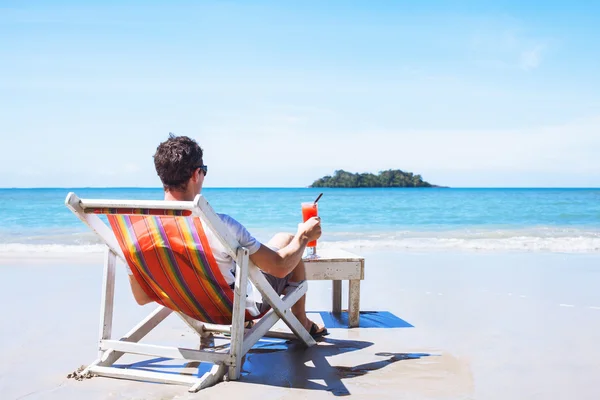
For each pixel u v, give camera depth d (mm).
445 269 6641
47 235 12367
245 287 2654
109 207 2453
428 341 3488
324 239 12141
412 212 24891
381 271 6496
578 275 6145
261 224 19047
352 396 2471
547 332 3688
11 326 3795
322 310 4508
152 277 2758
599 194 53625
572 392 2533
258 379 2719
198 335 3586
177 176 2580
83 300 4680
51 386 2582
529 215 22188
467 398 2455
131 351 2797
